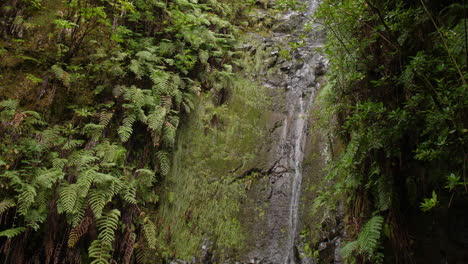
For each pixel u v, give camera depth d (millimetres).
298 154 5453
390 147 3008
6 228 3713
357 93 3705
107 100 4918
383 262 3148
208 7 7188
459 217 2719
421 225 2971
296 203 4973
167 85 5164
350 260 3607
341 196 4117
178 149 5457
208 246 4867
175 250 4809
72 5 4746
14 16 4840
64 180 3953
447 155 2447
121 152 4488
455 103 2250
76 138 4516
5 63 4484
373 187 3363
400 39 2963
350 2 3238
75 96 4746
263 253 4750
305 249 4355
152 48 5395
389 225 3123
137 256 4543
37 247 3910
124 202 4566
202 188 5297
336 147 4715
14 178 3559
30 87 4492
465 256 2631
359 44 3463
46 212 3760
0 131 3932
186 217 5070
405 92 3133
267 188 5340
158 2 5934
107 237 3881
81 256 4129
